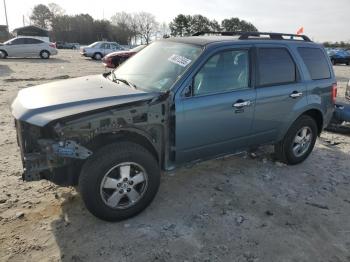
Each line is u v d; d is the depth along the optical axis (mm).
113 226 3594
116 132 3537
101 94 3654
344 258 3338
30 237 3369
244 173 4957
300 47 5121
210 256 3238
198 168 5031
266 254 3311
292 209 4098
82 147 3236
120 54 18312
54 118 3137
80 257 3141
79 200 4004
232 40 4359
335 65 32531
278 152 5238
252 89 4426
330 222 3895
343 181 4918
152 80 4062
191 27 66125
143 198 3725
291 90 4848
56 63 22828
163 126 3732
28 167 3252
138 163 3574
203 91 3986
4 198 3996
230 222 3766
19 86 11656
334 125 7172
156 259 3162
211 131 4098
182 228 3619
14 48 25203
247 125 4453
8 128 6555
